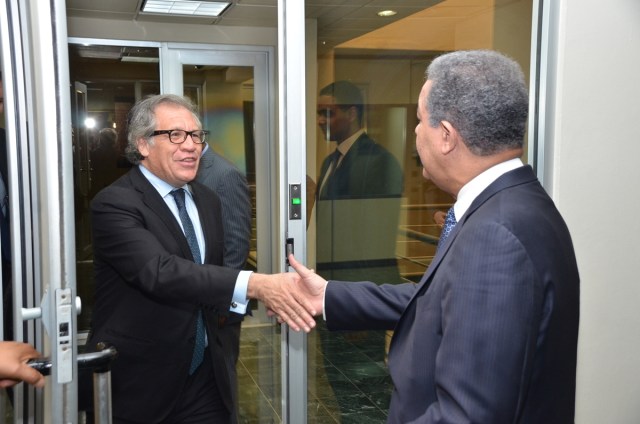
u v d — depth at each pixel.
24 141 1.01
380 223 2.55
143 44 4.48
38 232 0.85
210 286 1.46
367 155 2.51
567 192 2.26
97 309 1.60
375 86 2.51
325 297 1.45
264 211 4.87
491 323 0.86
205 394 1.66
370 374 2.77
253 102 4.77
